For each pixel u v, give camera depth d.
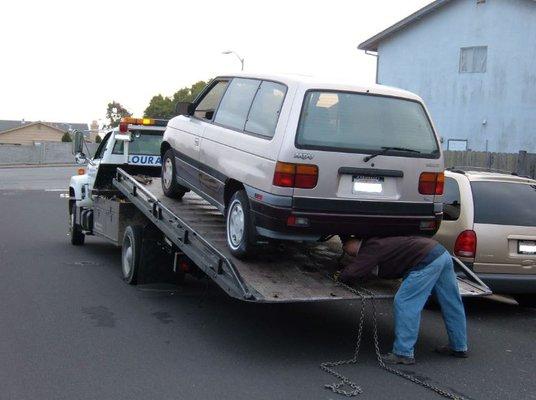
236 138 6.93
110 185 11.54
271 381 5.62
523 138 27.34
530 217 8.28
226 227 7.07
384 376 5.88
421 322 7.96
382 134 6.41
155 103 63.06
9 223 17.06
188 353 6.33
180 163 8.55
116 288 9.16
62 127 101.00
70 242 13.82
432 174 6.58
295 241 7.05
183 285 9.48
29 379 5.48
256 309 8.23
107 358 6.09
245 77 7.40
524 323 8.23
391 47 30.94
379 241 6.23
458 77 28.98
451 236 8.19
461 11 28.69
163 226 7.96
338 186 6.22
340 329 7.47
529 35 26.86
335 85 6.38
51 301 8.26
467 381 5.85
